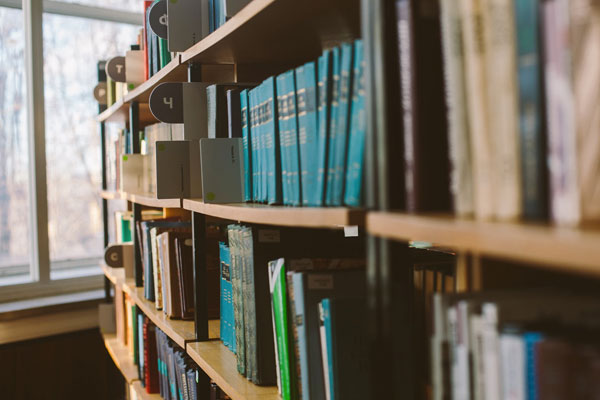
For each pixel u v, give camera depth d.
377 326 0.82
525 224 0.57
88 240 3.64
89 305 3.34
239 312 1.44
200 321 1.75
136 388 2.45
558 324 0.62
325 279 1.09
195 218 1.75
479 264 0.77
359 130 0.93
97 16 3.59
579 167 0.54
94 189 3.65
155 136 2.39
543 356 0.56
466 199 0.66
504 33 0.60
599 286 0.72
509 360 0.60
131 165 2.62
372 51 0.79
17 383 3.06
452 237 0.60
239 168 1.51
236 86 1.57
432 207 0.73
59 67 3.47
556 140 0.56
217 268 1.97
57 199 3.49
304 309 1.09
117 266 2.91
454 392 0.69
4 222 3.33
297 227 1.36
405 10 0.73
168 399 2.21
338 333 1.02
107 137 3.65
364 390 1.02
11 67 3.33
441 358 0.72
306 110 1.10
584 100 0.53
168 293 2.05
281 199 1.26
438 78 0.73
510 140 0.60
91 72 3.60
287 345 1.18
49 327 3.19
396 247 0.82
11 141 3.34
